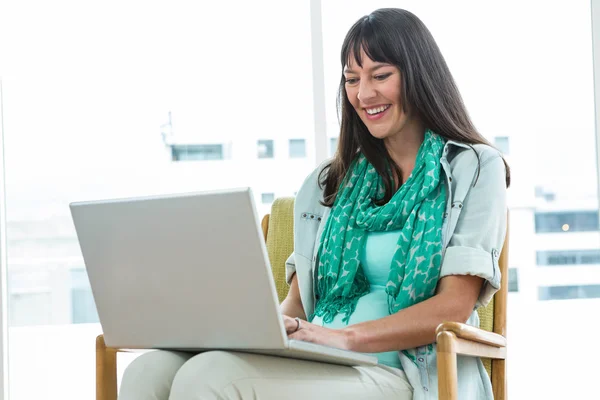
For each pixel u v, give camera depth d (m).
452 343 1.78
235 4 3.56
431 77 2.29
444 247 2.13
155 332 1.82
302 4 3.54
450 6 3.37
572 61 3.31
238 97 3.54
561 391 3.28
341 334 1.93
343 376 1.87
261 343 1.68
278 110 3.53
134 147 3.56
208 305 1.71
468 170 2.20
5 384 3.41
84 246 1.86
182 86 3.56
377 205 2.33
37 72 3.60
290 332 1.87
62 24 3.61
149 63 3.58
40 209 3.57
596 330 3.28
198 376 1.67
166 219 1.71
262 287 1.64
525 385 3.29
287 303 2.41
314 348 1.70
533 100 3.32
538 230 3.31
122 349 1.99
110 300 1.86
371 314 2.16
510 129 3.32
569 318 3.29
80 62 3.60
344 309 2.20
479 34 3.35
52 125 3.59
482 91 3.34
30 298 3.57
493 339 2.03
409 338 1.99
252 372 1.71
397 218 2.20
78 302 3.57
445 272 2.09
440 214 2.17
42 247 3.57
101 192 3.57
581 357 3.28
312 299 2.37
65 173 3.58
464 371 2.08
